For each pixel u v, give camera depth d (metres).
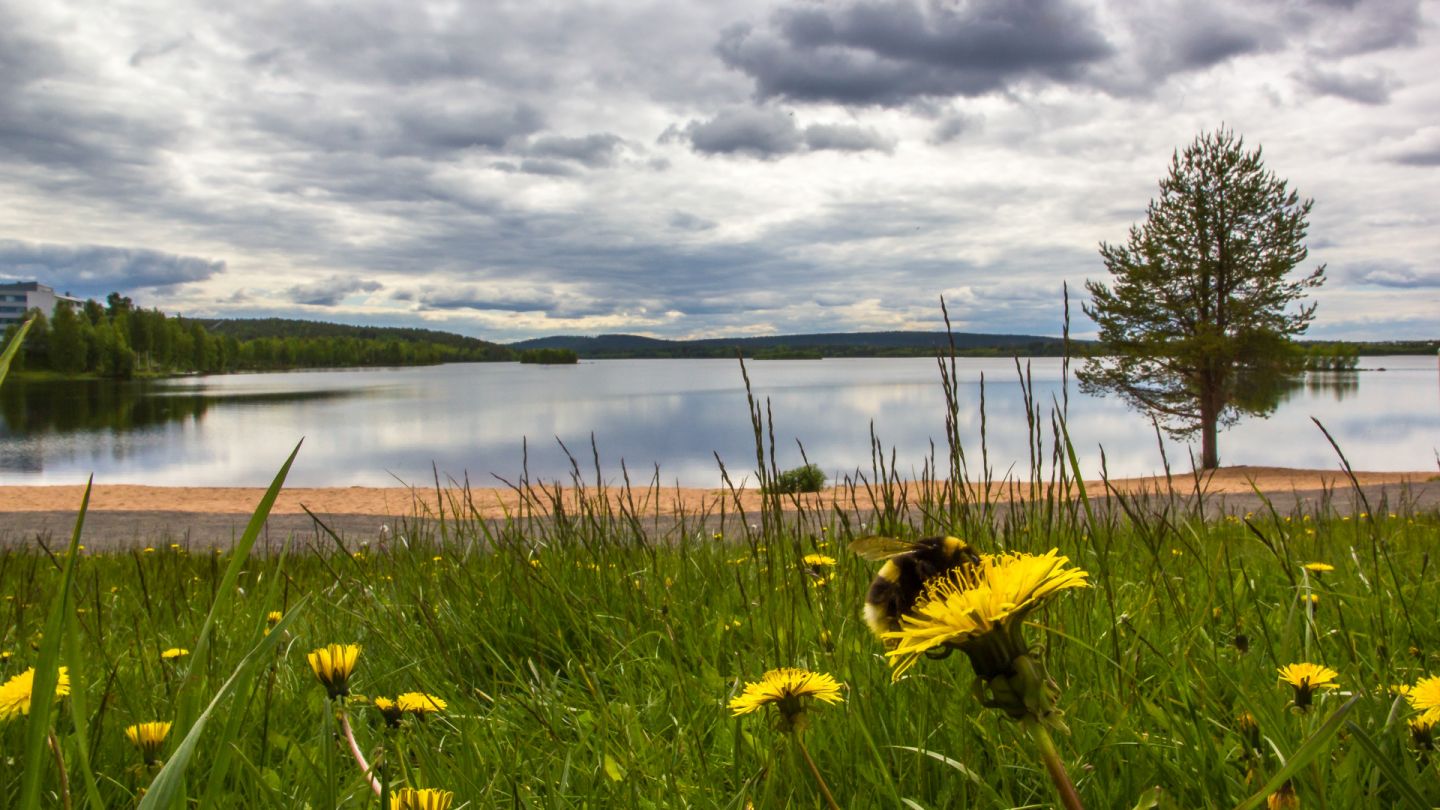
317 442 59.47
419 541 5.14
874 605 1.43
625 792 1.93
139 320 183.38
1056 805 1.72
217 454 51.78
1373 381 146.50
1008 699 0.84
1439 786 1.61
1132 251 29.61
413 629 3.42
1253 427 67.69
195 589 5.05
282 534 14.33
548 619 3.55
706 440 59.56
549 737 2.23
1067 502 2.92
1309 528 5.89
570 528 4.34
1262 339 27.45
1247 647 2.27
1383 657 2.45
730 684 2.64
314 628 3.59
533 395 121.56
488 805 1.74
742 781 1.93
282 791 1.89
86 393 125.44
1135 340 29.25
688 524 5.92
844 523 3.13
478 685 3.07
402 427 70.88
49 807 1.92
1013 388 111.62
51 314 172.00
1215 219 27.89
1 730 1.94
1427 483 18.47
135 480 38.66
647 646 3.23
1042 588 0.83
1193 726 2.05
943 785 1.93
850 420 71.06
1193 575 3.53
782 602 2.95
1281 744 1.62
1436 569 3.74
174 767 1.00
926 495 3.44
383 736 2.04
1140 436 52.25
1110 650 2.48
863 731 1.86
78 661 1.17
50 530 15.93
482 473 40.31
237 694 1.24
